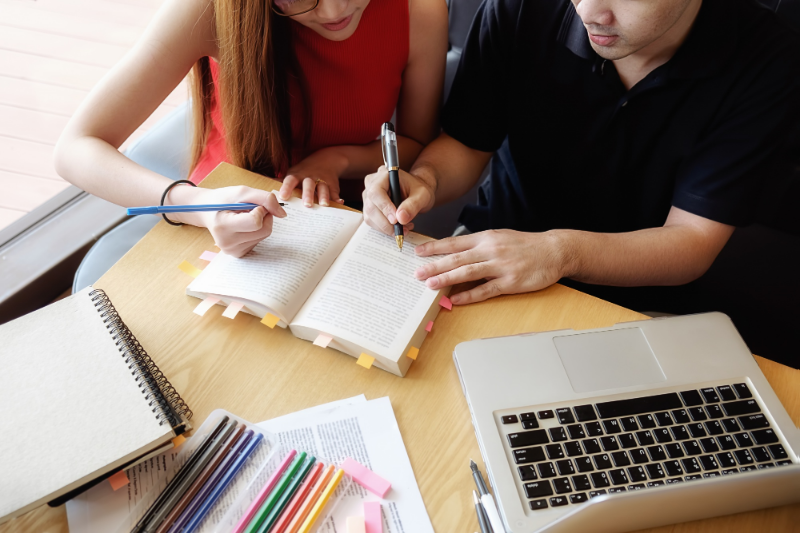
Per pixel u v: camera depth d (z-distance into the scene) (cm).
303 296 79
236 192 85
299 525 59
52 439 60
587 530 56
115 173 95
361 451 66
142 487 63
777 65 93
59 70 170
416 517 61
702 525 61
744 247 127
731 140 98
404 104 130
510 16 110
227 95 103
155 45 103
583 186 121
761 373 71
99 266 119
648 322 77
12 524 60
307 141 125
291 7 93
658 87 99
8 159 158
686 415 67
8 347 68
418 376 74
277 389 72
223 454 64
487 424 66
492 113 122
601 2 81
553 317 81
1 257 146
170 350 76
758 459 63
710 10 91
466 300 82
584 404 68
